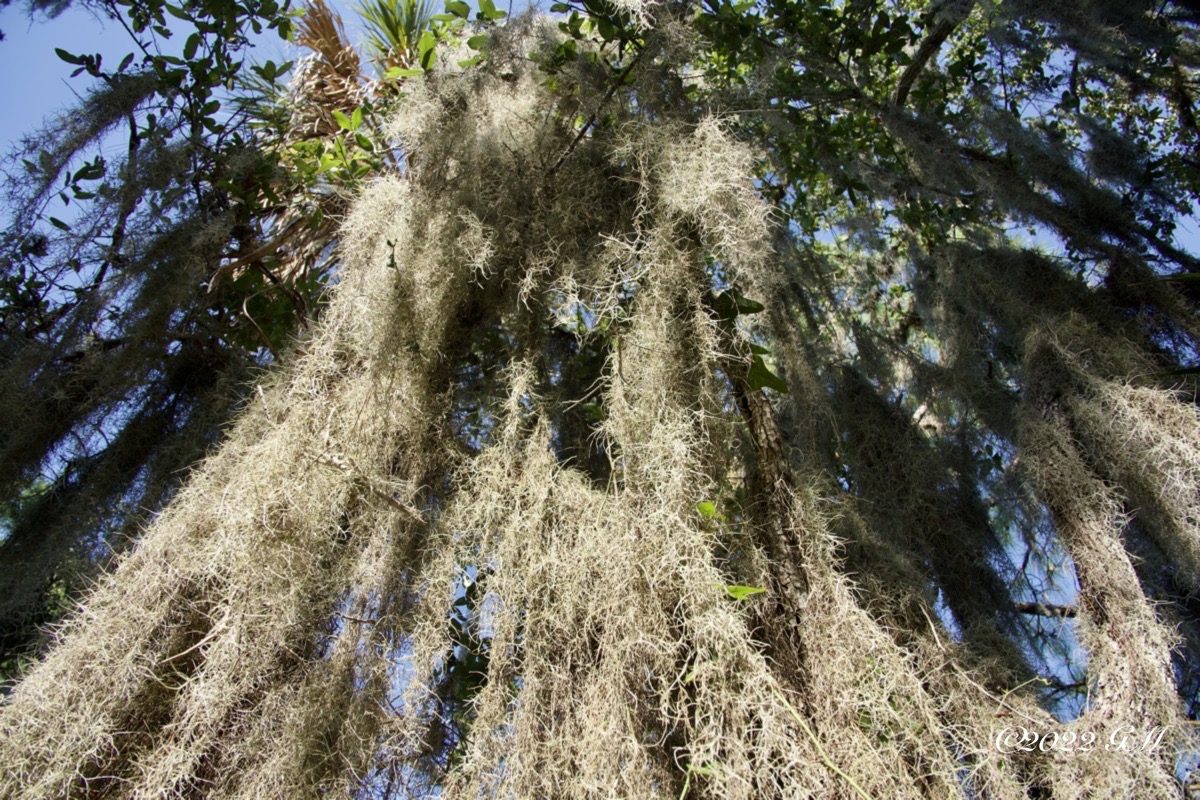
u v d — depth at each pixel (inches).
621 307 67.5
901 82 112.8
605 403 68.7
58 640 58.7
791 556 63.6
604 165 78.9
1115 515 68.7
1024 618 85.0
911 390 100.0
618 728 51.8
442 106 83.1
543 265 72.5
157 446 81.8
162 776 51.3
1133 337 84.7
